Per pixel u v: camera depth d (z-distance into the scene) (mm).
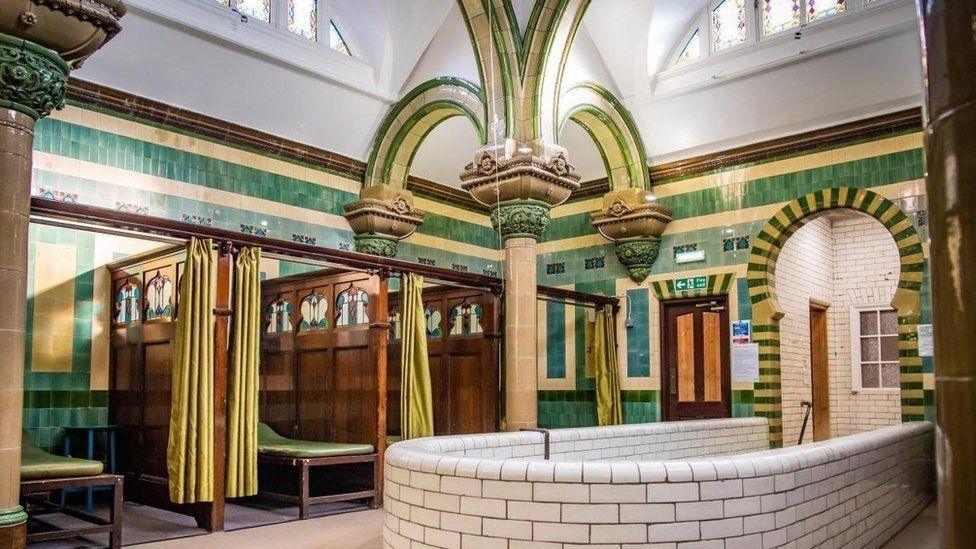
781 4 9359
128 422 7270
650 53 9992
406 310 7523
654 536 3273
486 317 8492
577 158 11641
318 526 6242
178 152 8453
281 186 9438
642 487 3283
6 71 4641
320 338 7809
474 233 12469
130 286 7484
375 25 9531
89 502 6785
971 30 1251
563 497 3318
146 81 8031
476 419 8469
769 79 9320
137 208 8031
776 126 9656
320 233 9828
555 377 11820
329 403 7664
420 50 9648
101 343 7680
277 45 8664
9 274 4648
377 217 9938
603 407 10758
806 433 10617
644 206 10344
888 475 5574
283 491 7965
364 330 7336
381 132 10219
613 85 10234
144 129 8188
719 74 9555
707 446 7301
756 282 9812
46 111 4969
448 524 3572
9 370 4625
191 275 6094
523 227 8180
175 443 5926
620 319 11102
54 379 7336
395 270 7449
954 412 1265
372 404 7180
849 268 12594
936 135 1321
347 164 10180
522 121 8250
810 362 11180
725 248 10125
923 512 6652
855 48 8633
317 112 9477
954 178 1268
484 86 8430
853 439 4934
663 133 10469
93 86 7727
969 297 1230
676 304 10641
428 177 11555
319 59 9102
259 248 6516
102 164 7805
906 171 8758
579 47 9477
